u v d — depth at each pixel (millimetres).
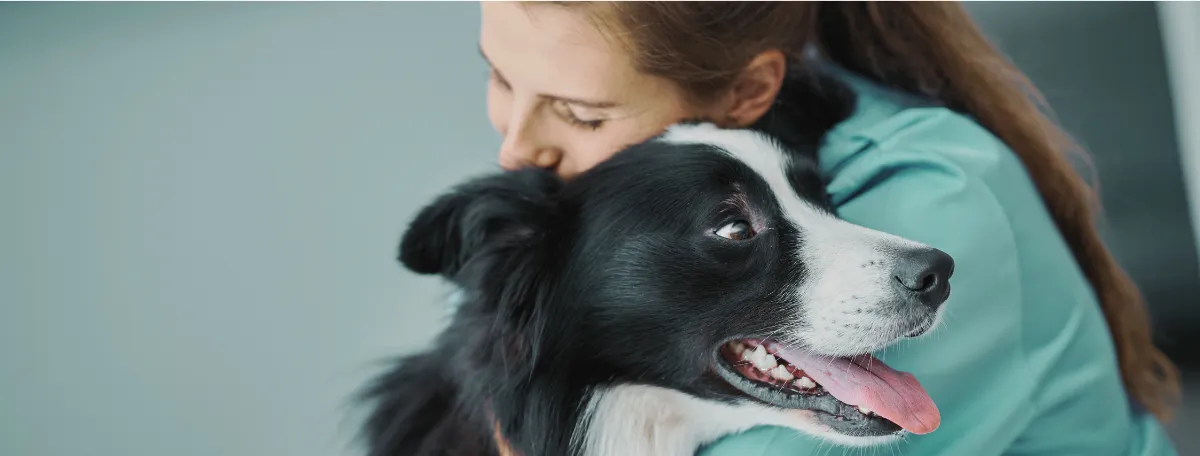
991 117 2002
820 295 1571
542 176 1729
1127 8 3336
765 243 1620
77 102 3271
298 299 2809
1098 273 1997
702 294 1623
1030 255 1634
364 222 2908
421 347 2160
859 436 1549
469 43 3246
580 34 1635
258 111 3207
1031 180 1846
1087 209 2023
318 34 3303
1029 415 1509
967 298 1503
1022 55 3383
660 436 1734
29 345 2865
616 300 1654
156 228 2998
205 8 3479
